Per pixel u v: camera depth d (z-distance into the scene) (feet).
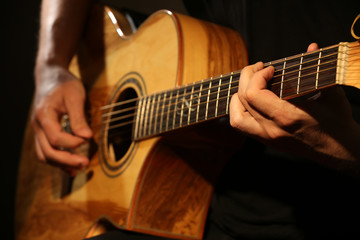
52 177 3.92
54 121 3.58
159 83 2.93
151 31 3.17
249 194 2.86
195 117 2.46
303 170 2.72
